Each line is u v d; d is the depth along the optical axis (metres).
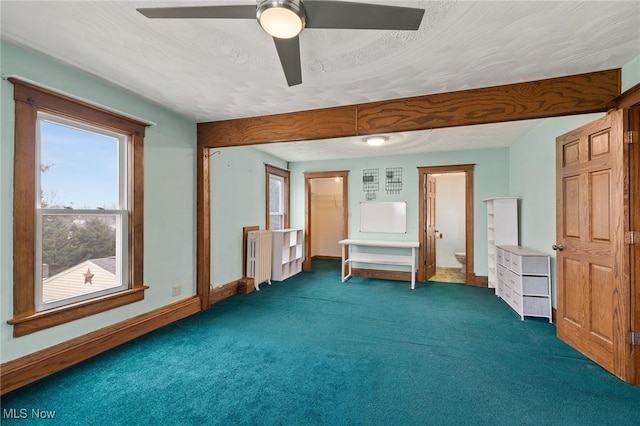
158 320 3.14
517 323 3.34
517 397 2.00
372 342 2.84
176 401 1.93
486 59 2.15
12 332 2.03
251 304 4.00
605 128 2.35
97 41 1.95
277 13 1.35
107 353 2.56
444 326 3.25
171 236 3.35
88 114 2.45
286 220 6.36
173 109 3.23
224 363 2.43
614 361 2.25
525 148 4.16
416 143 4.71
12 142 2.01
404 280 5.48
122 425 1.71
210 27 1.79
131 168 2.86
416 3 1.58
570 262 2.76
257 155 5.25
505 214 4.43
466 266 5.18
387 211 5.72
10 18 1.71
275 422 1.75
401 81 2.52
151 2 1.60
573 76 2.39
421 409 1.87
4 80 1.96
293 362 2.45
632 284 2.15
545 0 1.55
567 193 2.80
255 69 2.32
